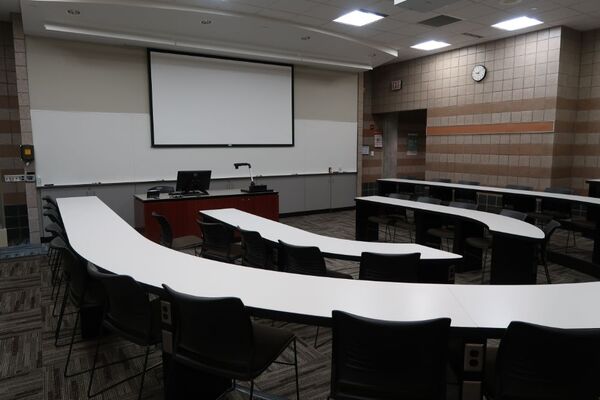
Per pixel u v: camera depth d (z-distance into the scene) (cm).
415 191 815
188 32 637
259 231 383
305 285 212
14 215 657
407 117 1076
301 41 700
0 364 285
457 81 847
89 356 294
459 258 296
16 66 590
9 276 471
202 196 602
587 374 149
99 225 377
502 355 155
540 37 707
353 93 943
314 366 282
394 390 160
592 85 709
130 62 682
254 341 192
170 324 204
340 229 751
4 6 561
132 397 246
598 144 709
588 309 182
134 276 228
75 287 279
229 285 213
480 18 639
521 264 397
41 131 620
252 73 794
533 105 727
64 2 485
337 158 934
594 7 593
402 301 190
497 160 791
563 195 571
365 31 689
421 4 487
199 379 219
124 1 504
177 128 728
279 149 846
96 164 666
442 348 154
